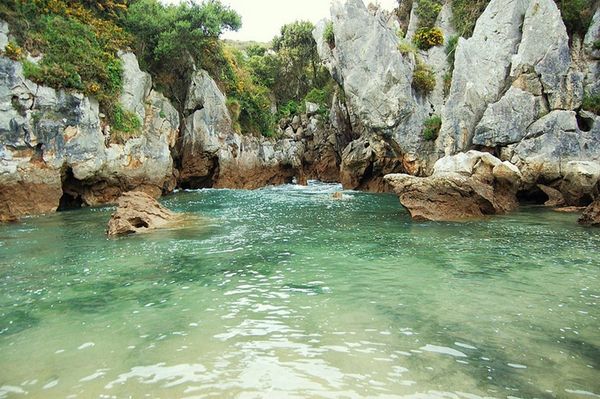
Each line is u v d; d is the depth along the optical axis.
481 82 25.81
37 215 18.33
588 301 7.28
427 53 30.86
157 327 6.28
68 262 10.16
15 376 4.87
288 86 50.12
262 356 5.31
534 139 22.73
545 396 4.39
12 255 10.88
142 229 14.59
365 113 29.47
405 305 7.12
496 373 4.86
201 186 34.25
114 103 23.80
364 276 8.86
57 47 20.75
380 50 29.06
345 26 30.41
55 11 22.25
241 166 35.84
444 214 16.95
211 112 33.12
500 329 6.12
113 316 6.74
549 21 23.83
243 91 38.97
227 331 6.10
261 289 8.04
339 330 6.11
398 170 30.97
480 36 26.88
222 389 4.55
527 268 9.41
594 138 22.45
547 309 6.91
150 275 9.05
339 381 4.70
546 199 22.72
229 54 41.16
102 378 4.80
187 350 5.50
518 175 19.92
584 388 4.54
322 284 8.34
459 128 25.81
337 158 41.56
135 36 28.69
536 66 23.78
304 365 5.07
